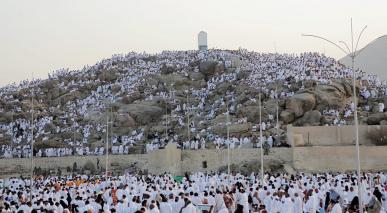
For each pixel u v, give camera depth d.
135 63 129.00
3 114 104.25
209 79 111.69
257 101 88.44
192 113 96.44
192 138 83.12
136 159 77.88
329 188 41.53
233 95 97.12
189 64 120.56
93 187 50.06
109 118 97.12
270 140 71.81
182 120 93.88
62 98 114.12
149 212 28.83
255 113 83.75
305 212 34.75
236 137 79.25
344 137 71.75
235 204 37.06
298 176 54.97
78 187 48.03
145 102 103.31
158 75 116.81
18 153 86.75
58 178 66.25
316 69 100.88
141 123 97.62
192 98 103.44
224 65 114.38
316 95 83.75
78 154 83.75
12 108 108.44
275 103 84.69
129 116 97.50
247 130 80.06
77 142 91.12
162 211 31.64
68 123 100.19
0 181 61.06
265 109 84.44
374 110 83.44
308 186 45.34
